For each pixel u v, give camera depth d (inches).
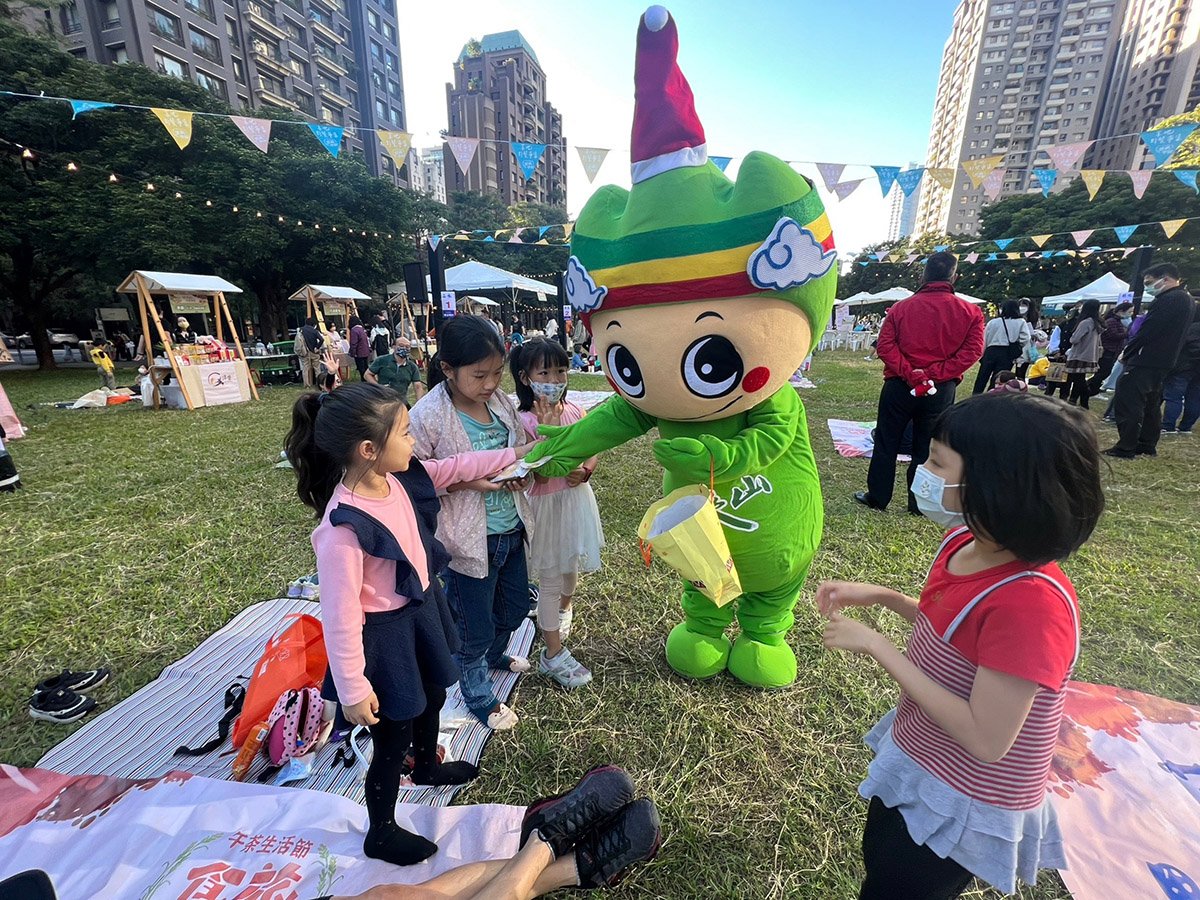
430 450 78.3
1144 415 226.8
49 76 660.1
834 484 197.6
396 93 1957.4
